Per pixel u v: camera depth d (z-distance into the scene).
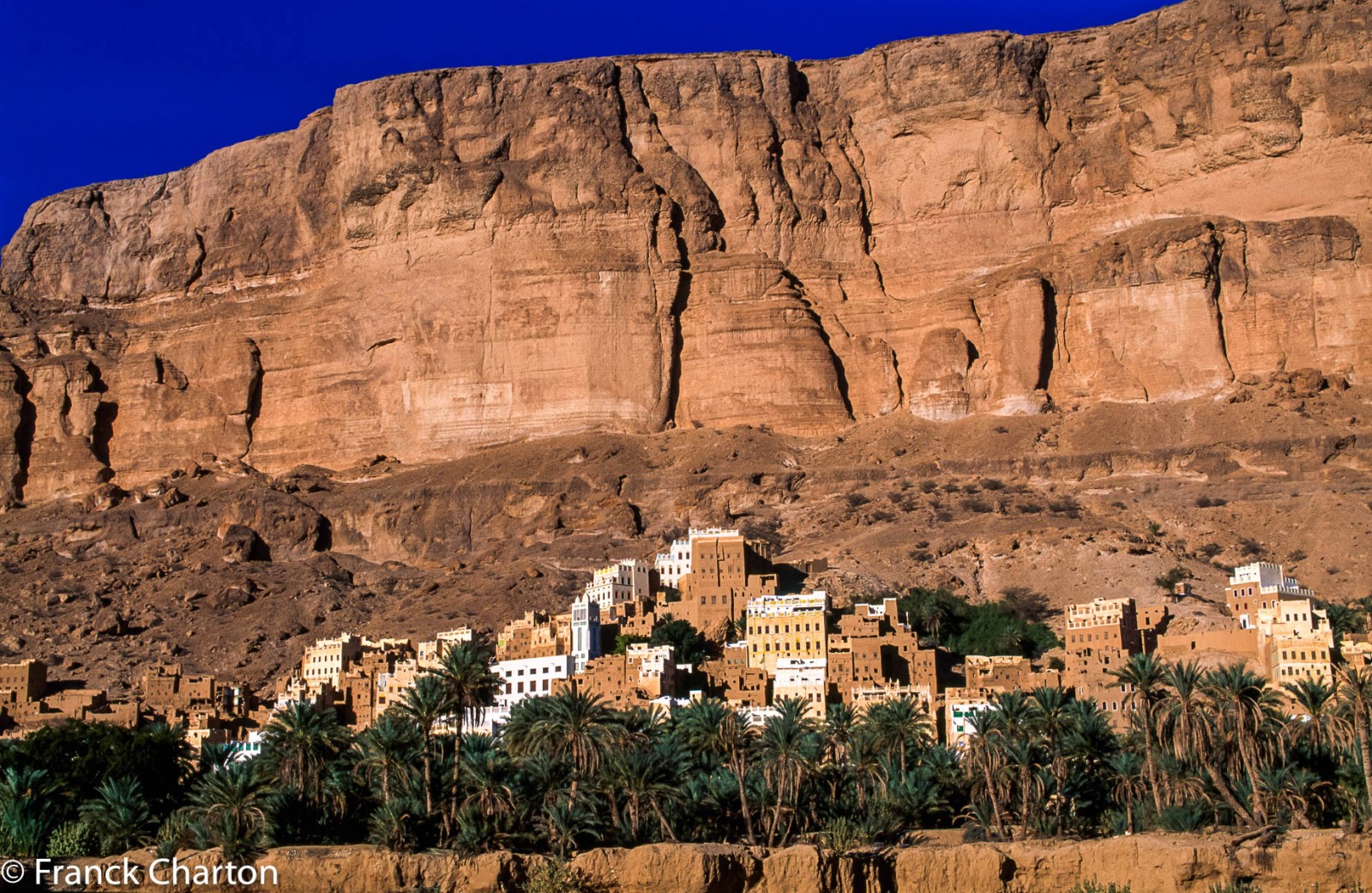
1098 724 180.38
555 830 169.75
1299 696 180.88
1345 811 174.50
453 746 190.12
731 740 184.38
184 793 198.75
